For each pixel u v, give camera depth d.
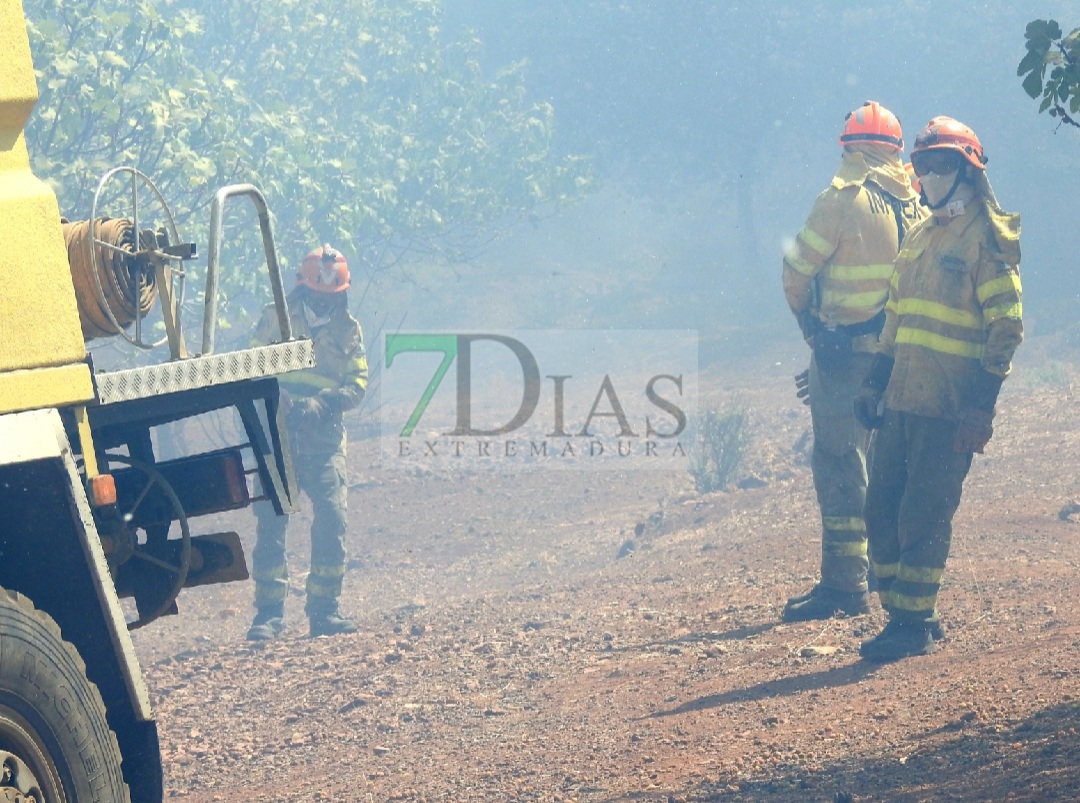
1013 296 10.40
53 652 5.16
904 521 10.68
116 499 6.23
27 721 5.06
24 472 5.24
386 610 17.69
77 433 5.67
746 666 10.99
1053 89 8.80
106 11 22.02
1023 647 9.92
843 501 12.38
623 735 9.39
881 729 8.38
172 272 6.67
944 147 10.45
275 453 6.95
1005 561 13.63
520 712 10.73
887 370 11.06
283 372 6.71
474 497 26.28
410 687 12.04
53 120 19.28
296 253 28.48
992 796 6.43
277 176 25.84
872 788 7.09
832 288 12.39
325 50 32.78
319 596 15.45
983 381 10.39
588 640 13.05
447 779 8.91
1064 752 6.86
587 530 22.55
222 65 30.67
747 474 23.70
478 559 21.67
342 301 15.91
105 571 5.42
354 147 31.41
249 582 20.44
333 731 10.88
